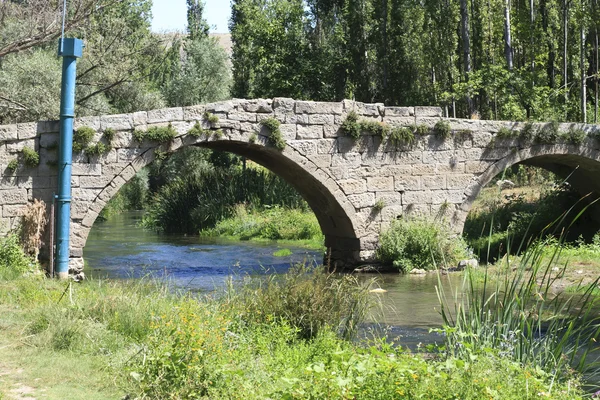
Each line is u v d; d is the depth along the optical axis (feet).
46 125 62.08
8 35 95.76
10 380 25.89
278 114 68.69
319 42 154.20
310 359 29.91
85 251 90.02
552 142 78.28
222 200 122.72
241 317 34.47
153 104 127.95
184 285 59.41
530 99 108.88
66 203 59.77
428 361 27.07
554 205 91.15
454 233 75.10
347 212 71.46
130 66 115.34
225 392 23.73
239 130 67.26
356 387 21.16
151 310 34.09
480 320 29.43
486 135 76.02
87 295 40.45
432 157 74.38
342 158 71.10
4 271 52.49
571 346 31.55
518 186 115.96
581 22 108.68
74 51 59.62
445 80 131.23
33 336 31.48
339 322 35.99
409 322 45.24
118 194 176.55
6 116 105.50
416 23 135.03
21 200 61.62
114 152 63.57
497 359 24.49
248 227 112.16
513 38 137.59
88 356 29.37
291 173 74.28
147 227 132.46
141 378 24.17
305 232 104.37
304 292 36.04
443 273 69.46
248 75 169.58
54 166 62.03
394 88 132.46
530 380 22.74
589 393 26.00
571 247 78.64
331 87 148.05
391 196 73.10
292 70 149.69
